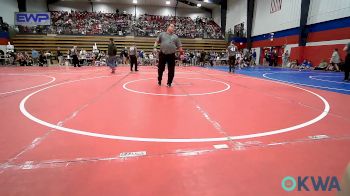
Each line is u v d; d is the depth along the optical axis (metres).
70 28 27.64
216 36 30.66
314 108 4.43
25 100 4.84
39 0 30.19
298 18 19.53
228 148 2.52
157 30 31.39
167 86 7.15
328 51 16.89
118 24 30.66
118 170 2.04
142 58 23.38
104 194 1.70
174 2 33.00
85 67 17.94
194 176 1.96
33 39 25.11
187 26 33.56
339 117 3.80
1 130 3.01
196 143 2.65
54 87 6.72
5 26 23.12
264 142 2.69
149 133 2.95
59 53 20.55
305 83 8.59
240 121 3.50
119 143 2.63
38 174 1.97
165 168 2.09
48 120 3.45
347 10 15.31
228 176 1.96
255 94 5.91
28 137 2.78
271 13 23.09
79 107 4.27
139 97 5.28
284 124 3.38
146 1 32.59
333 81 9.40
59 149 2.45
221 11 32.75
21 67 17.50
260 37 25.39
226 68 18.89
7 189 1.75
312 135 2.93
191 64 24.34
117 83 7.73
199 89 6.64
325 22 17.12
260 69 17.59
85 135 2.86
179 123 3.38
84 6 33.41
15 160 2.20
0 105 4.38
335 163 2.20
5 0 23.81
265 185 1.84
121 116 3.71
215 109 4.24
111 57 11.98
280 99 5.29
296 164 2.18
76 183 1.84
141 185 1.82
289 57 20.75
